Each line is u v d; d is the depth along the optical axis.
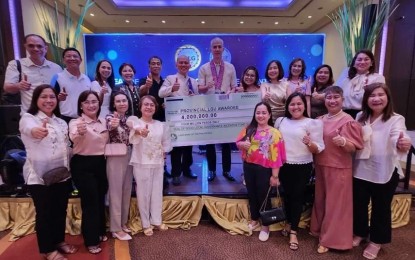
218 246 2.35
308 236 2.50
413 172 3.85
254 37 6.22
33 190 1.95
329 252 2.25
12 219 2.66
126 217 2.48
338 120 2.21
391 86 4.80
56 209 2.11
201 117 2.91
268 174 2.33
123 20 8.09
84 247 2.32
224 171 3.26
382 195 2.10
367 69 2.67
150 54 6.19
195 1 6.89
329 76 2.95
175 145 2.91
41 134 1.79
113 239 2.43
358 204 2.27
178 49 6.23
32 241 2.42
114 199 2.34
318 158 2.30
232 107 2.94
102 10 7.11
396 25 4.67
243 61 6.31
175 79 2.96
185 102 2.87
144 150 2.40
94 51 6.04
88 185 2.12
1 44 4.22
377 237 2.16
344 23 3.64
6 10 4.34
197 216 2.73
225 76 3.20
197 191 2.83
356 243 2.34
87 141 2.10
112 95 2.40
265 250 2.29
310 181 2.78
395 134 1.97
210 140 2.96
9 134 3.10
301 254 2.23
